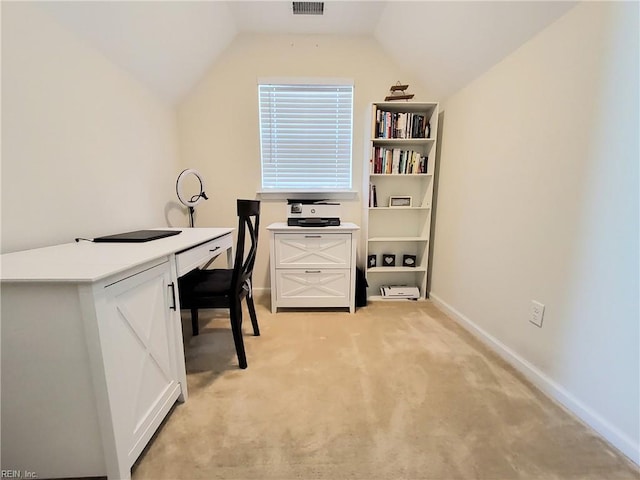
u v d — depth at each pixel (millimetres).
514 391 1309
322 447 1013
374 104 2215
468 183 1933
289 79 2348
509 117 1541
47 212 1209
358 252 2629
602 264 1057
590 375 1109
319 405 1222
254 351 1676
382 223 2584
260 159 2486
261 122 2447
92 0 1278
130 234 1500
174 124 2320
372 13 2084
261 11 2066
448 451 995
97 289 771
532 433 1069
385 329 1956
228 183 2492
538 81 1341
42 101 1170
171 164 2271
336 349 1692
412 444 1024
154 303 1056
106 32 1437
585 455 979
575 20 1142
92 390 817
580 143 1136
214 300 1470
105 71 1523
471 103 1888
